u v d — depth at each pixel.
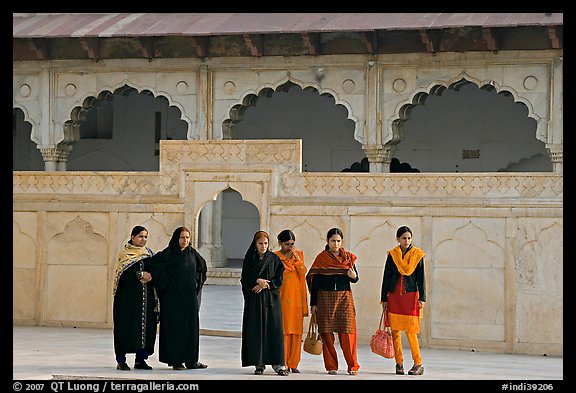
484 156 26.56
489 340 13.26
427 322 13.51
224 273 21.66
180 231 11.38
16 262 15.03
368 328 13.70
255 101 22.16
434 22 20.27
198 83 22.02
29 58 22.75
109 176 14.67
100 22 22.66
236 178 14.11
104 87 22.48
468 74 20.69
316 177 13.88
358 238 13.71
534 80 20.33
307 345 11.33
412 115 27.11
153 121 28.83
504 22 19.72
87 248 14.75
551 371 11.58
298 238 13.89
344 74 21.38
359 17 21.16
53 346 12.94
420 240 13.52
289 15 21.75
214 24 21.58
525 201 13.13
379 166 21.41
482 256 13.30
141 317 11.18
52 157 22.94
